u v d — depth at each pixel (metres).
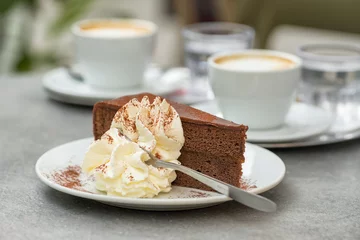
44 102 0.97
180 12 1.55
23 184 0.72
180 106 0.74
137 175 0.67
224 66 0.85
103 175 0.67
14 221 0.65
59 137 0.84
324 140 0.81
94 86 0.99
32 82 1.08
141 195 0.67
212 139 0.70
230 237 0.62
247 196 0.63
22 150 0.80
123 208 0.67
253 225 0.64
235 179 0.70
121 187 0.67
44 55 1.64
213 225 0.64
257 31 1.49
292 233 0.63
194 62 1.03
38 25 1.88
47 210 0.66
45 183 0.68
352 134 0.83
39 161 0.71
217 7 1.49
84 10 1.58
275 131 0.83
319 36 1.74
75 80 1.02
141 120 0.69
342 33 1.48
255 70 0.82
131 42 0.96
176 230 0.63
